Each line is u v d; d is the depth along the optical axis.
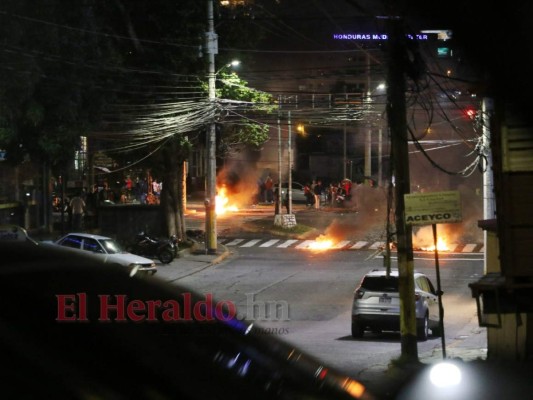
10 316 4.14
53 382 3.97
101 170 57.12
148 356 4.37
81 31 30.77
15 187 39.81
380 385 13.48
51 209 43.09
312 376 5.43
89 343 4.21
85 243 32.03
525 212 12.51
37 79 28.06
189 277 35.59
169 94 38.94
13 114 28.28
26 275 4.44
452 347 20.78
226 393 4.54
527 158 12.52
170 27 38.81
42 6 28.58
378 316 22.67
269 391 4.81
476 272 38.03
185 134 41.12
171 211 43.88
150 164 43.28
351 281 34.69
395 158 17.16
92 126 33.25
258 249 45.31
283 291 32.16
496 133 12.78
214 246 42.00
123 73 36.69
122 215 45.72
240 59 42.44
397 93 17.02
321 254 43.31
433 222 16.38
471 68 14.05
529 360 16.12
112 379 4.14
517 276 12.50
